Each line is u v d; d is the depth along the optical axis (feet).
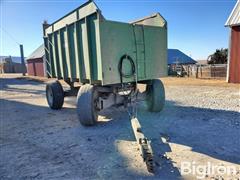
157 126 18.22
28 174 11.52
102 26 16.89
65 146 15.07
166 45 22.22
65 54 23.44
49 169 11.94
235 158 12.34
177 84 51.16
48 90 27.76
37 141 16.39
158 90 22.22
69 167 12.05
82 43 19.53
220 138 15.25
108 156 13.10
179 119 20.16
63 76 24.18
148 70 20.77
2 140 17.02
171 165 11.68
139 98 22.06
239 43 47.83
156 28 21.04
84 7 18.30
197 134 16.15
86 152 13.87
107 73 17.43
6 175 11.52
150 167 11.09
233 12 50.06
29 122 22.06
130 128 18.13
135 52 19.48
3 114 26.27
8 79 96.78
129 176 10.80
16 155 13.98
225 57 104.42
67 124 20.59
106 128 18.44
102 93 19.75
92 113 18.56
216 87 42.65
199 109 23.93
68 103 31.27
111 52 17.61
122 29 18.29
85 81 20.06
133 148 14.07
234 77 49.57
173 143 14.56
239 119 19.69
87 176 11.02
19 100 36.63
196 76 72.69
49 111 26.81
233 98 29.96
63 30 23.02
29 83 72.23
